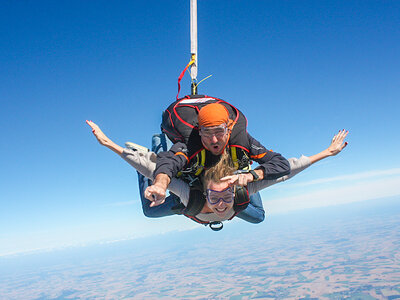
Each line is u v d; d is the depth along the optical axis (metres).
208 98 3.34
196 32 3.75
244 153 2.80
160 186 1.97
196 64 3.74
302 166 2.79
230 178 2.22
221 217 3.11
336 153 2.84
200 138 2.73
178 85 3.50
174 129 3.02
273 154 2.79
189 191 2.93
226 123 2.49
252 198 4.45
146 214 4.43
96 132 2.46
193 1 3.72
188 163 2.72
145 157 2.60
